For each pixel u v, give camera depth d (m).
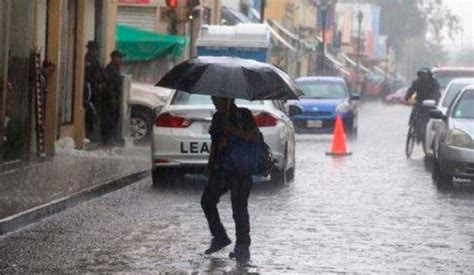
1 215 22.84
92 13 45.72
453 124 33.06
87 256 20.03
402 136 63.56
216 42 63.41
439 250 21.64
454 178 34.31
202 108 31.16
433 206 28.64
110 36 47.78
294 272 18.94
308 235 23.16
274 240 22.41
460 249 21.80
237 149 19.94
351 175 36.97
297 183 33.84
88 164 34.62
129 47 57.72
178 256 20.27
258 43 63.25
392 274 19.00
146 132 47.12
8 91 33.75
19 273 18.27
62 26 39.66
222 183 20.17
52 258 19.73
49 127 36.72
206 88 19.66
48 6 37.81
